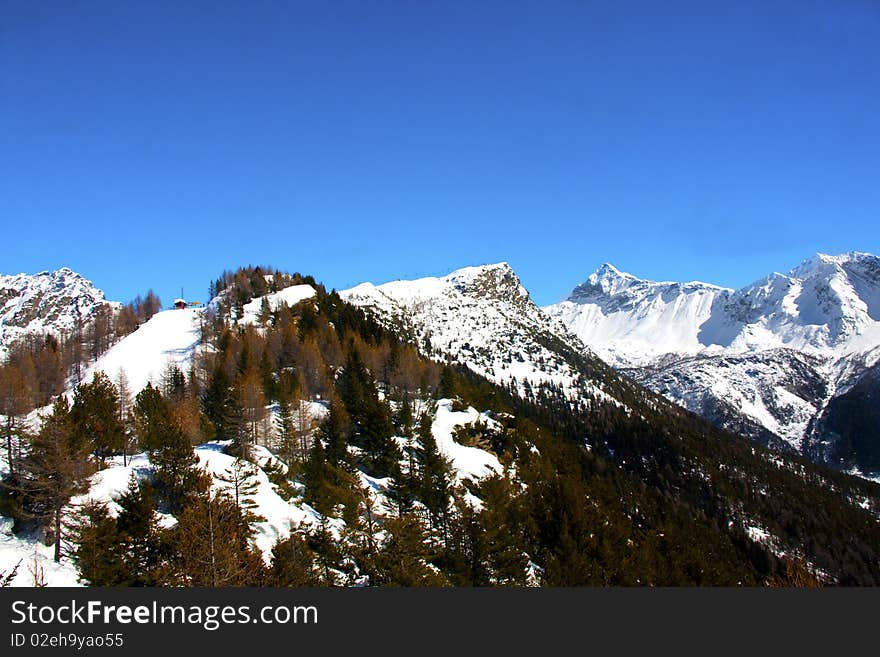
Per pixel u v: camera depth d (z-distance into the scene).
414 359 146.75
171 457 62.09
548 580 65.56
